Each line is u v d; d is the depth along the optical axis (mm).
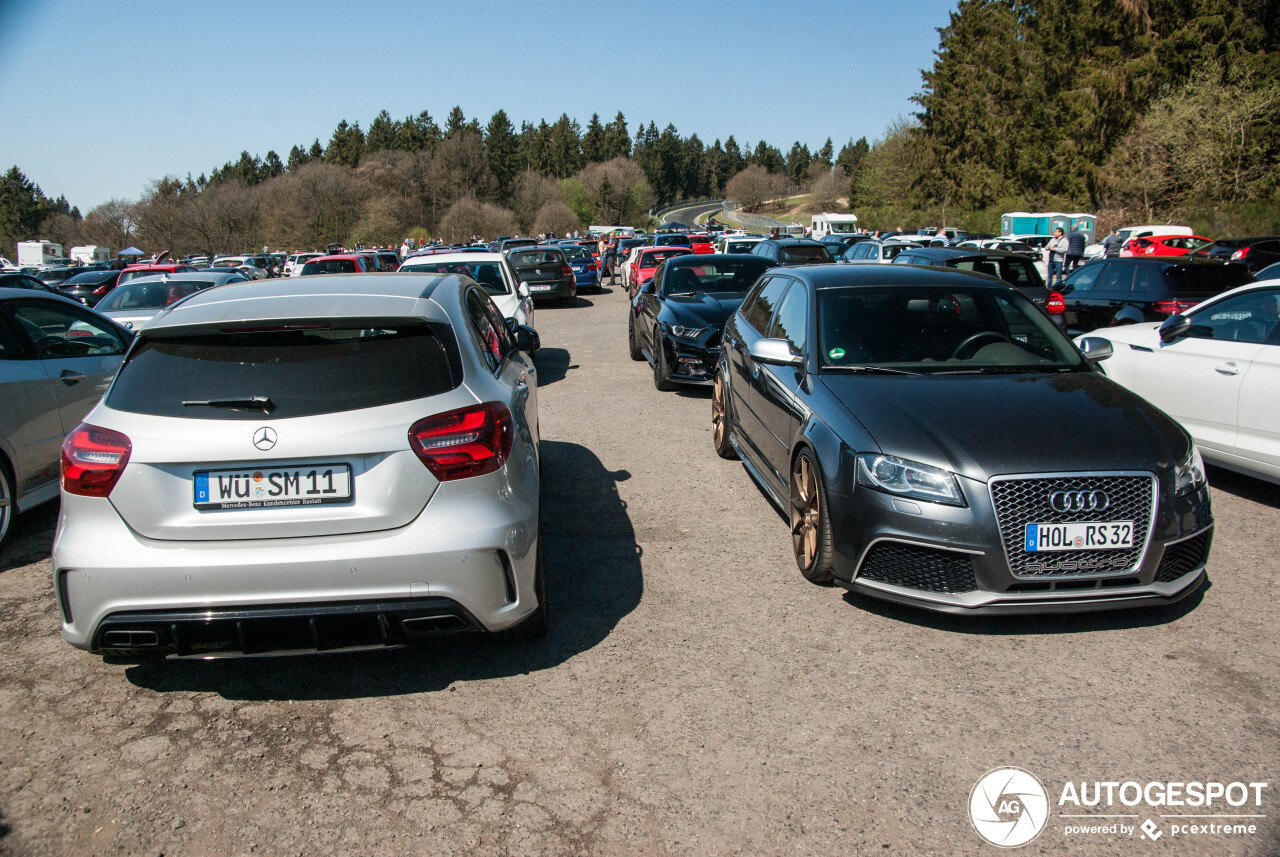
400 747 2803
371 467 2861
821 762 2686
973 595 3322
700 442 7039
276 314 3029
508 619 3053
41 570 4438
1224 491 5617
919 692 3084
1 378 4727
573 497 5547
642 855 2283
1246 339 5344
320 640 2865
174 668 3361
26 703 3102
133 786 2613
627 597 3963
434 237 87938
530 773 2650
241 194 74688
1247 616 3645
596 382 10148
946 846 2309
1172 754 2699
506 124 124250
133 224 71625
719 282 10258
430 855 2295
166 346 3016
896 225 73875
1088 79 43969
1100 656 3318
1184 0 40125
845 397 3988
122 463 2787
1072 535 3273
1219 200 37844
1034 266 10414
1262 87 36750
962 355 4398
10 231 118188
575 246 28172
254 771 2684
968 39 67500
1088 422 3574
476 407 3029
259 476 2822
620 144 156000
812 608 3805
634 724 2910
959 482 3336
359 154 126875
